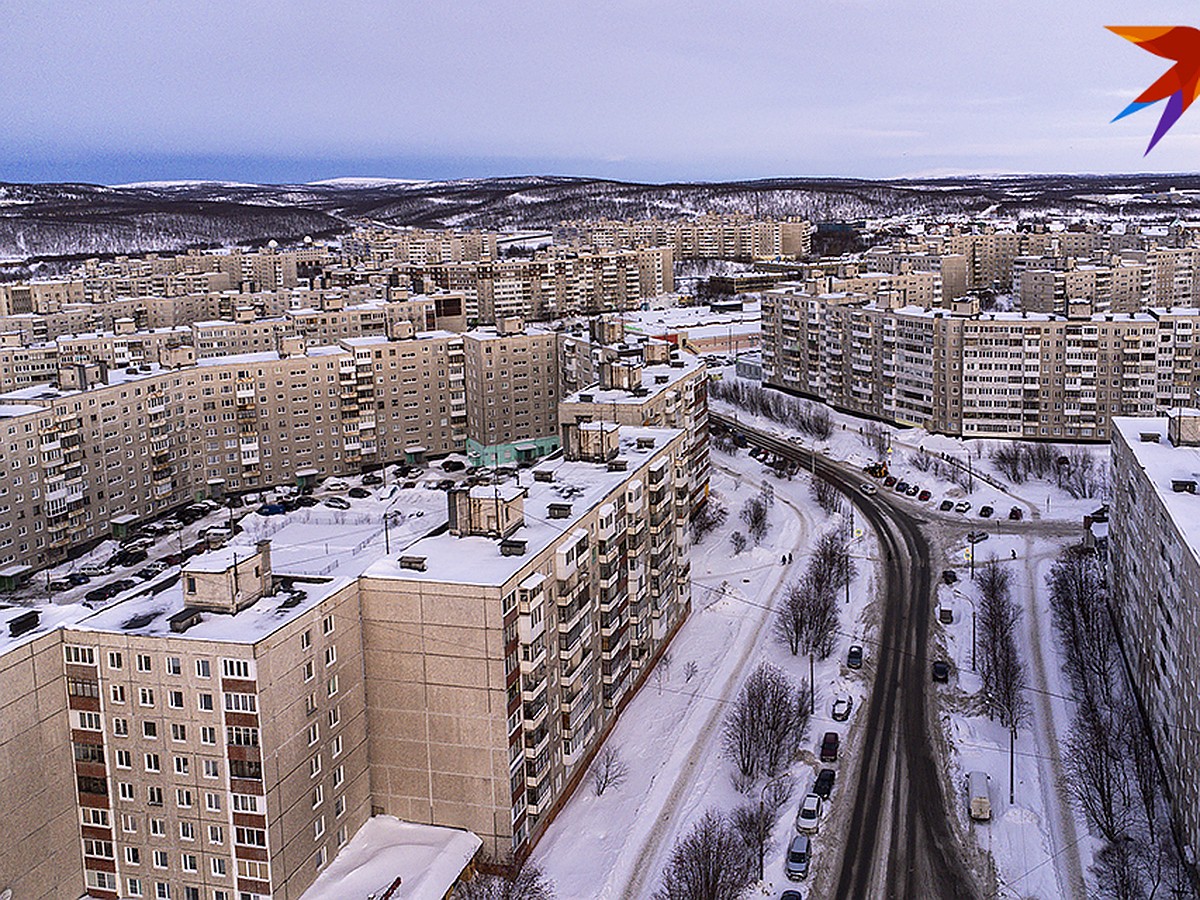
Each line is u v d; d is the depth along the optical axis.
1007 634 161.88
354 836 114.56
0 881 97.81
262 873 101.44
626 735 142.50
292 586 113.31
